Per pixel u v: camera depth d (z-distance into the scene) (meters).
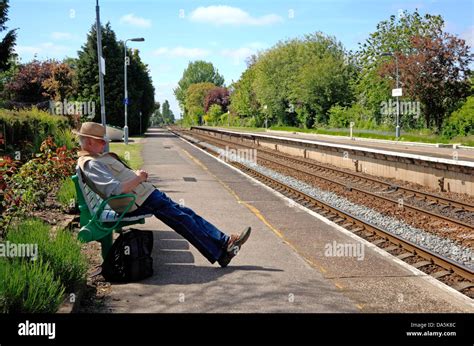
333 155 24.11
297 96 65.50
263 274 6.26
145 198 6.24
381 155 18.92
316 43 72.94
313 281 6.05
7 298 4.33
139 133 60.41
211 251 6.36
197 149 32.16
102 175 5.98
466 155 23.23
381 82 50.59
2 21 34.25
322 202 12.20
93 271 6.23
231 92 122.00
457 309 5.28
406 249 8.22
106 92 55.44
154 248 7.32
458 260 7.91
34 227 6.29
